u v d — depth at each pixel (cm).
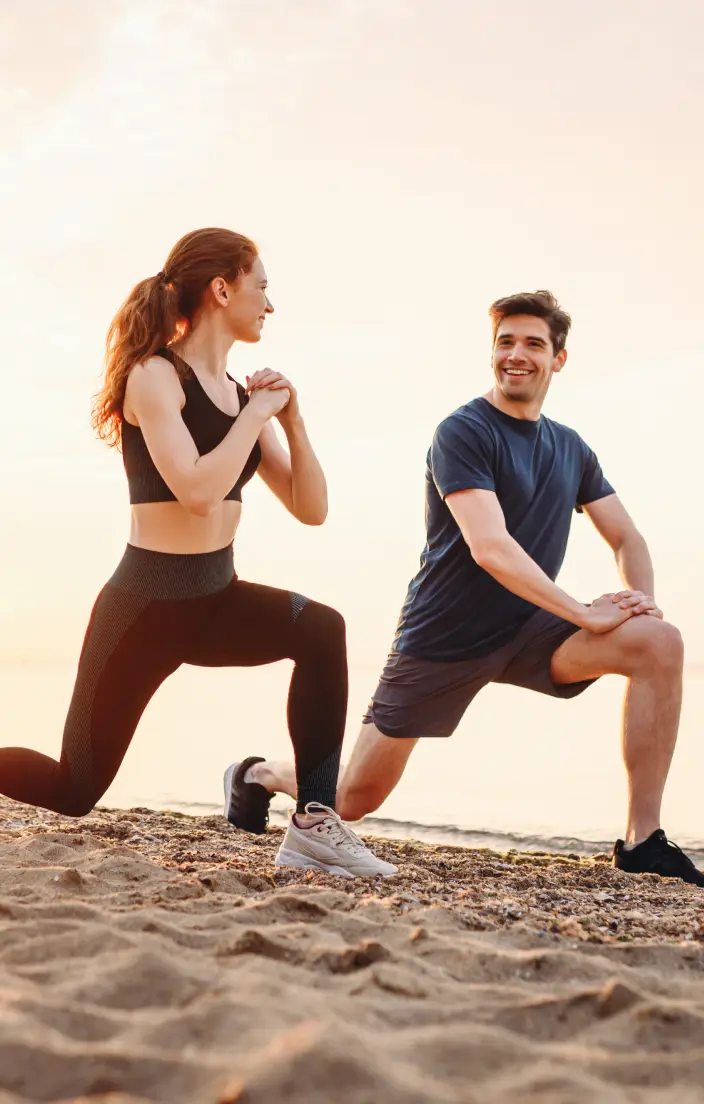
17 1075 114
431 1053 127
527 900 261
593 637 363
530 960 174
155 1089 113
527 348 374
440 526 388
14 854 274
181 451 263
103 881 236
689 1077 123
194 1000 144
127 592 275
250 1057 121
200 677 6725
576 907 255
